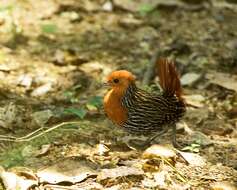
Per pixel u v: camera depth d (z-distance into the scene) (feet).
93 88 45.65
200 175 34.19
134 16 59.00
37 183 32.04
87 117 40.88
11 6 54.90
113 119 36.27
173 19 58.95
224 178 34.06
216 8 61.62
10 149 35.86
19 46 51.21
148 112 35.86
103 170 32.91
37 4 58.39
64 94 43.39
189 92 45.96
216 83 46.52
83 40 53.72
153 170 33.83
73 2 59.67
